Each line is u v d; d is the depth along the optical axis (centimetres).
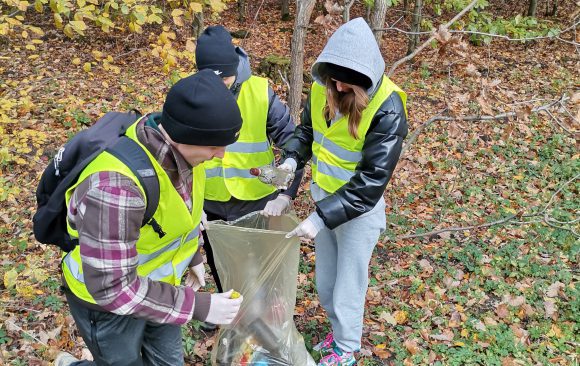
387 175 226
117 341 187
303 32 420
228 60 249
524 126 710
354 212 229
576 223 483
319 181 253
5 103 504
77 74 895
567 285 397
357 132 226
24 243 432
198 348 309
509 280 405
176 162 163
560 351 327
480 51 1162
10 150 493
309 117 273
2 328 331
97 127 172
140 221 154
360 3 1483
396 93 229
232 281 249
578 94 350
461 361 315
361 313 273
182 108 149
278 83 840
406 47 1216
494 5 1616
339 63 208
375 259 424
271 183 268
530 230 477
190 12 476
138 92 821
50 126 679
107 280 149
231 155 281
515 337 338
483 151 652
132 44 1062
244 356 252
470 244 449
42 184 176
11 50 970
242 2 1474
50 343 319
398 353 317
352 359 283
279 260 243
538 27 629
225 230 237
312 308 355
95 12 446
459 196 547
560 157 636
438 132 712
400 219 487
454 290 385
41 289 375
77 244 173
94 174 152
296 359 263
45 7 1240
